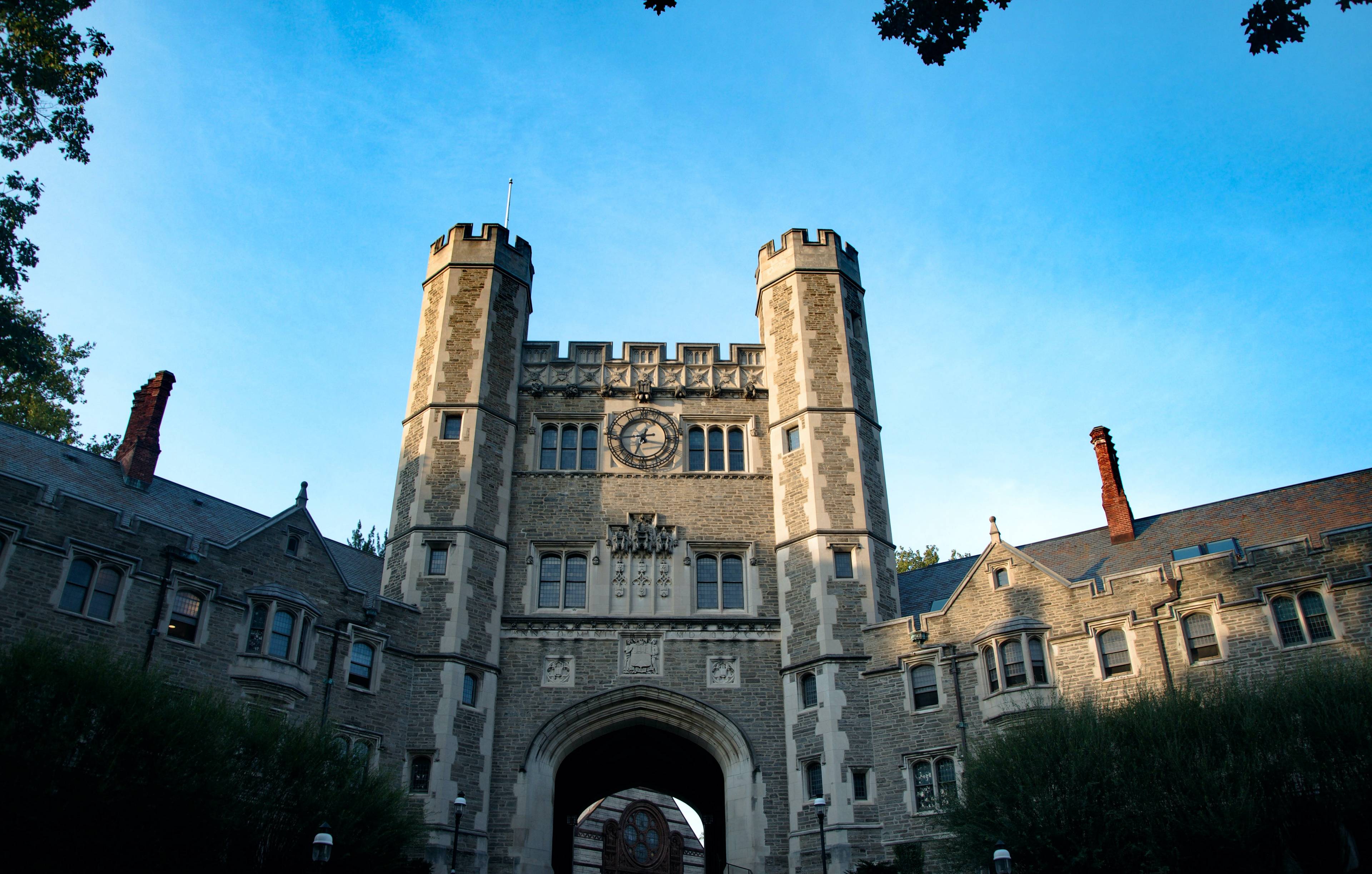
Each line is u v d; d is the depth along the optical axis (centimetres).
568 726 3089
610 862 4991
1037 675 2766
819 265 3753
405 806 2406
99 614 2348
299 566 2789
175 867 1897
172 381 3050
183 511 2895
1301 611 2506
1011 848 2111
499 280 3681
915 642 2981
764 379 3678
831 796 2881
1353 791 1914
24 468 2558
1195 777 2009
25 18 2239
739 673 3177
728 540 3384
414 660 2992
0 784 1705
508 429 3481
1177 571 2689
